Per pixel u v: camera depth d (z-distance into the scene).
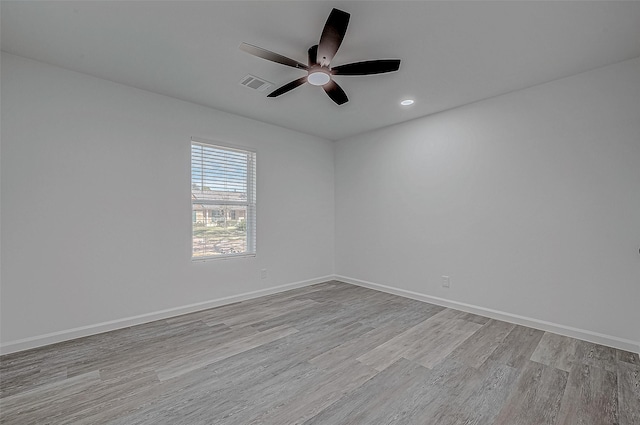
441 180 3.64
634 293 2.39
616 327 2.47
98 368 2.15
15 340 2.38
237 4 1.80
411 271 3.96
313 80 2.31
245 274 3.89
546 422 1.60
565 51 2.29
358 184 4.67
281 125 4.21
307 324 3.03
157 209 3.14
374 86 2.91
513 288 3.04
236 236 3.85
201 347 2.50
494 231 3.18
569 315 2.70
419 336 2.72
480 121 3.29
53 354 2.35
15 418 1.62
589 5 1.78
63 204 2.60
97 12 1.87
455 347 2.49
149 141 3.09
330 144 5.02
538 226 2.88
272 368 2.16
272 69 2.62
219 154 3.68
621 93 2.45
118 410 1.69
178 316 3.26
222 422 1.60
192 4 1.80
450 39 2.14
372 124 4.16
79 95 2.69
